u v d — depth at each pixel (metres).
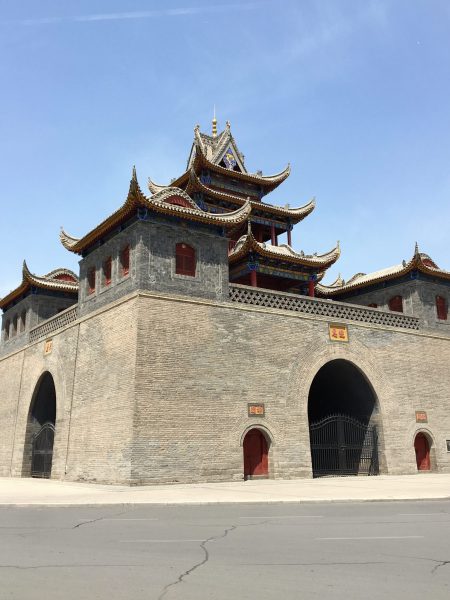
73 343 28.12
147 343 22.58
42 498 16.58
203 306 24.55
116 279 25.39
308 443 25.69
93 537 10.04
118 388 22.95
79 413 25.98
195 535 10.22
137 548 8.98
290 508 14.49
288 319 26.92
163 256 24.41
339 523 11.70
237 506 14.90
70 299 36.09
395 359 30.33
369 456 29.00
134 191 23.53
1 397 36.47
